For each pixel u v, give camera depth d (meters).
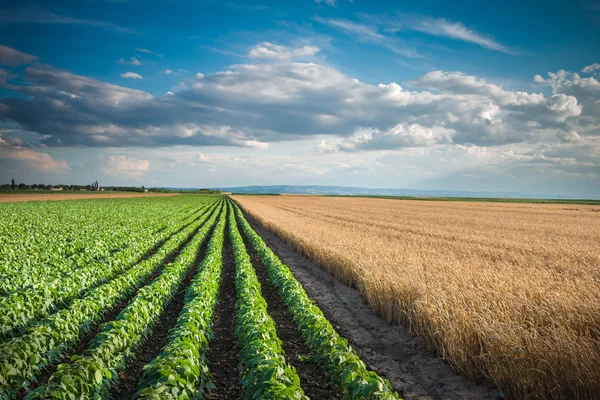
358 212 55.56
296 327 10.49
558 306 7.98
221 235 26.58
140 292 11.03
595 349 6.54
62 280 11.95
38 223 30.77
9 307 8.72
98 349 6.76
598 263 15.11
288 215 45.09
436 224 35.41
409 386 7.28
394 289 10.59
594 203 94.62
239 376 7.02
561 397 6.08
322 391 6.97
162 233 27.25
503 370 6.64
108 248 20.23
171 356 6.23
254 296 10.94
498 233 27.28
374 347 9.22
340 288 14.49
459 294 9.17
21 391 6.70
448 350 7.78
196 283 12.55
